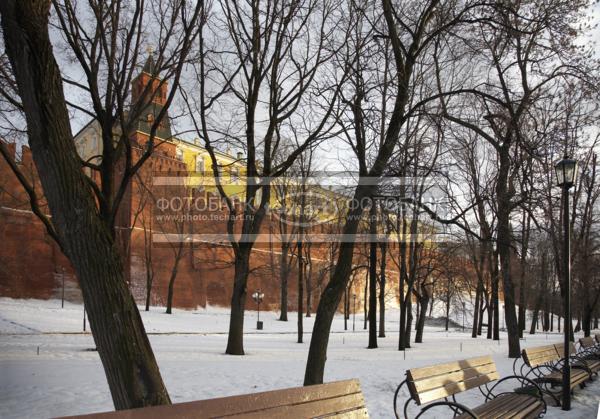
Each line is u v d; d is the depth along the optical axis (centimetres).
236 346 1875
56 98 460
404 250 2622
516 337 1897
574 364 1153
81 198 465
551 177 1792
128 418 272
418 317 3522
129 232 4100
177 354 1770
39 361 1491
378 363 1633
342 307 6444
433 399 598
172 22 1335
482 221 2100
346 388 448
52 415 797
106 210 1292
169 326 3619
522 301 3822
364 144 1062
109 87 1316
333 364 1559
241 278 1916
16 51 451
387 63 1289
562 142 1400
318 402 405
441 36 1218
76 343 2222
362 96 1060
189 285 5075
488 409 674
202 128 1681
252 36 1586
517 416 654
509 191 1669
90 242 461
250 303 5503
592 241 3284
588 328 3403
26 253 4247
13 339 2266
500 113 1289
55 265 4450
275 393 368
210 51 1524
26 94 452
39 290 4294
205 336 3073
